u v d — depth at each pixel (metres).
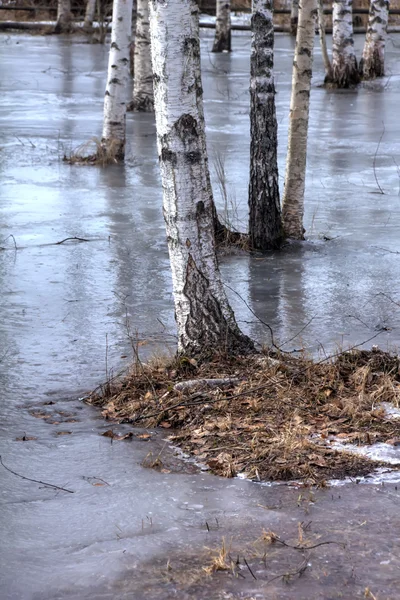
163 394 8.84
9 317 11.67
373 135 27.84
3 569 5.69
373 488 6.84
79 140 26.62
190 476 7.16
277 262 14.58
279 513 6.45
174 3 8.90
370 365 9.42
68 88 38.44
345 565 5.71
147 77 32.78
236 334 9.69
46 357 10.23
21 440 7.91
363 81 41.59
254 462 7.33
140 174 22.08
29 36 61.09
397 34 60.59
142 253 15.05
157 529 6.25
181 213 9.31
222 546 5.91
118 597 5.38
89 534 6.17
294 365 9.43
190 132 9.16
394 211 18.41
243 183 20.88
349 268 14.24
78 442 7.88
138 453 7.64
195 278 9.46
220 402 8.49
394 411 8.38
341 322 11.53
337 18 40.03
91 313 11.89
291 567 5.70
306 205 18.88
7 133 27.59
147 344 10.66
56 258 14.65
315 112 32.78
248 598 5.35
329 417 8.25
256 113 15.06
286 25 63.00
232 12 69.75
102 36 56.81
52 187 20.42
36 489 6.92
